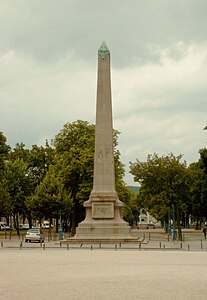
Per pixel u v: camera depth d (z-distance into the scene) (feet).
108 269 85.35
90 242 163.94
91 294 58.59
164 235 286.87
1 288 63.26
